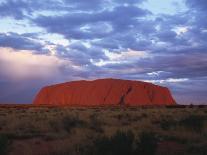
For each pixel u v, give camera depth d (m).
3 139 12.18
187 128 18.36
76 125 20.98
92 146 12.10
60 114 33.34
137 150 11.47
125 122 23.64
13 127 20.80
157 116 27.64
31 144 15.14
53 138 16.80
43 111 45.56
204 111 36.38
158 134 16.94
